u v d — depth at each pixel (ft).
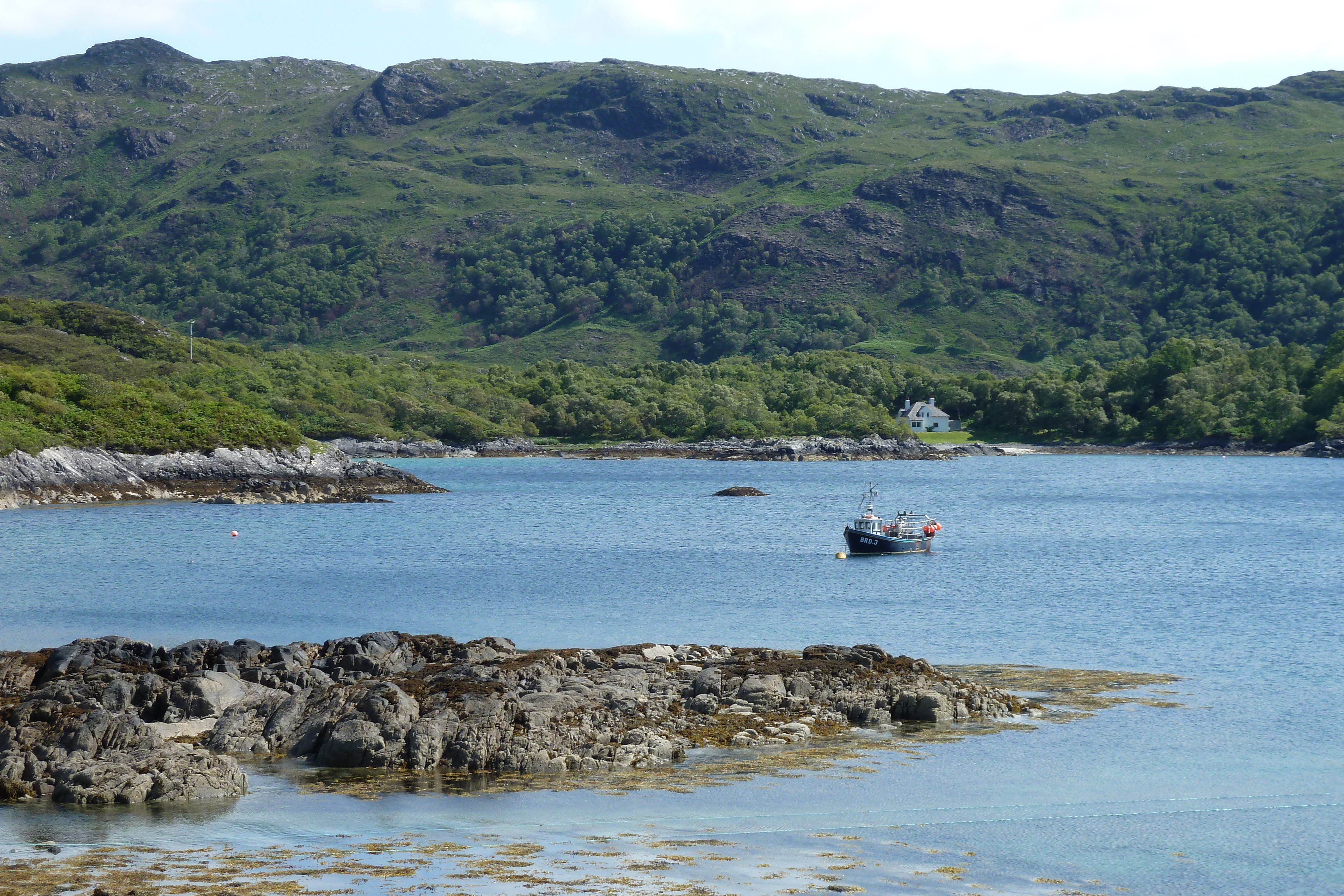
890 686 199.31
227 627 287.89
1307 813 152.66
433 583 371.76
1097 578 387.96
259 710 182.50
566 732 171.83
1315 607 323.16
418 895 120.78
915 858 134.72
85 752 161.27
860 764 169.99
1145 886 128.36
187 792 151.84
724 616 305.32
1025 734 186.80
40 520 557.74
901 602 331.16
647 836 139.85
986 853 136.67
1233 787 162.40
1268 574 396.98
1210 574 398.01
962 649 259.80
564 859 131.54
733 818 146.72
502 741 167.84
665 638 272.10
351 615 306.76
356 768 165.58
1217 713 200.95
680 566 422.00
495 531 551.18
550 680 191.11
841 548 485.97
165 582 368.68
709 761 170.30
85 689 184.75
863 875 128.67
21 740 163.63
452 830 140.97
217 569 402.31
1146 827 146.41
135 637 272.10
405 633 240.94
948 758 173.47
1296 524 597.11
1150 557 452.35
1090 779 165.07
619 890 122.42
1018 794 158.20
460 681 185.47
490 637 242.58
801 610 316.60
